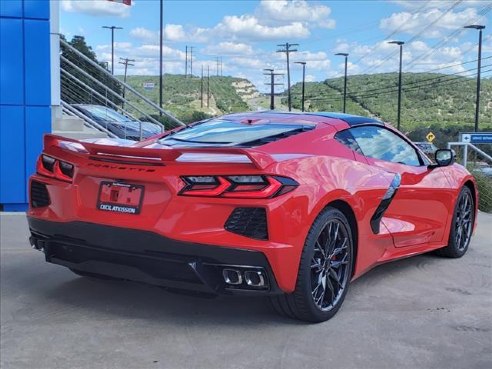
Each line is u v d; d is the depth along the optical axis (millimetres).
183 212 3469
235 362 3332
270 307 4086
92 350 3486
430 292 4691
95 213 3734
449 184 5629
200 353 3449
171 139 4602
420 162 5523
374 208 4414
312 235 3678
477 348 3561
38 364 3295
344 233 4074
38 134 7516
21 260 5418
